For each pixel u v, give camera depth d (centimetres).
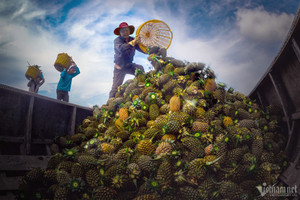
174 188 280
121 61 676
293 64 401
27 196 310
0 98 429
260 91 546
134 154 347
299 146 372
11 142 440
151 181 279
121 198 285
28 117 466
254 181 295
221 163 310
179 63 541
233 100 482
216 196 277
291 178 301
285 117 428
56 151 495
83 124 575
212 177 297
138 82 555
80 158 326
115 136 434
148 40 642
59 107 561
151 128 393
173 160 304
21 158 413
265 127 422
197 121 392
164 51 586
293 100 422
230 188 277
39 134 506
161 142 349
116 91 667
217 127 381
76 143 510
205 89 465
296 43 363
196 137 351
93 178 302
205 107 426
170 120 383
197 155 323
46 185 323
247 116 436
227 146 334
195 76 483
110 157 343
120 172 298
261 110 475
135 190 297
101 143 395
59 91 775
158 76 521
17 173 389
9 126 443
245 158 315
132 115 442
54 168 368
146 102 471
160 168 288
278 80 452
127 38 707
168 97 473
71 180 293
